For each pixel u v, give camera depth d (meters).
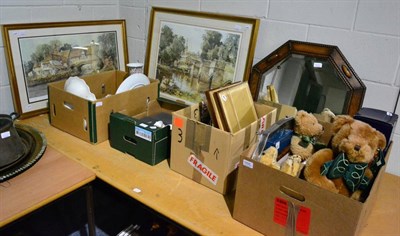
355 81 1.41
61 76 1.84
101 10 2.03
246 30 1.63
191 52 1.84
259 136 1.21
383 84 1.40
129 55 2.19
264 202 1.05
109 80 1.94
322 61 1.47
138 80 1.75
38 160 1.35
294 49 1.52
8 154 1.26
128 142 1.47
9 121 1.31
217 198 1.24
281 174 0.99
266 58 1.59
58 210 2.15
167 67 1.95
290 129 1.28
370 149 1.00
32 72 1.71
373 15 1.35
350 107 1.42
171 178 1.34
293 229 1.02
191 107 1.40
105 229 2.02
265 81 1.62
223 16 1.69
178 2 1.87
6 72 1.69
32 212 1.12
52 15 1.79
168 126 1.44
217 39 1.73
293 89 1.56
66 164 1.35
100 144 1.57
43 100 1.80
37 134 1.51
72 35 1.85
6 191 1.16
